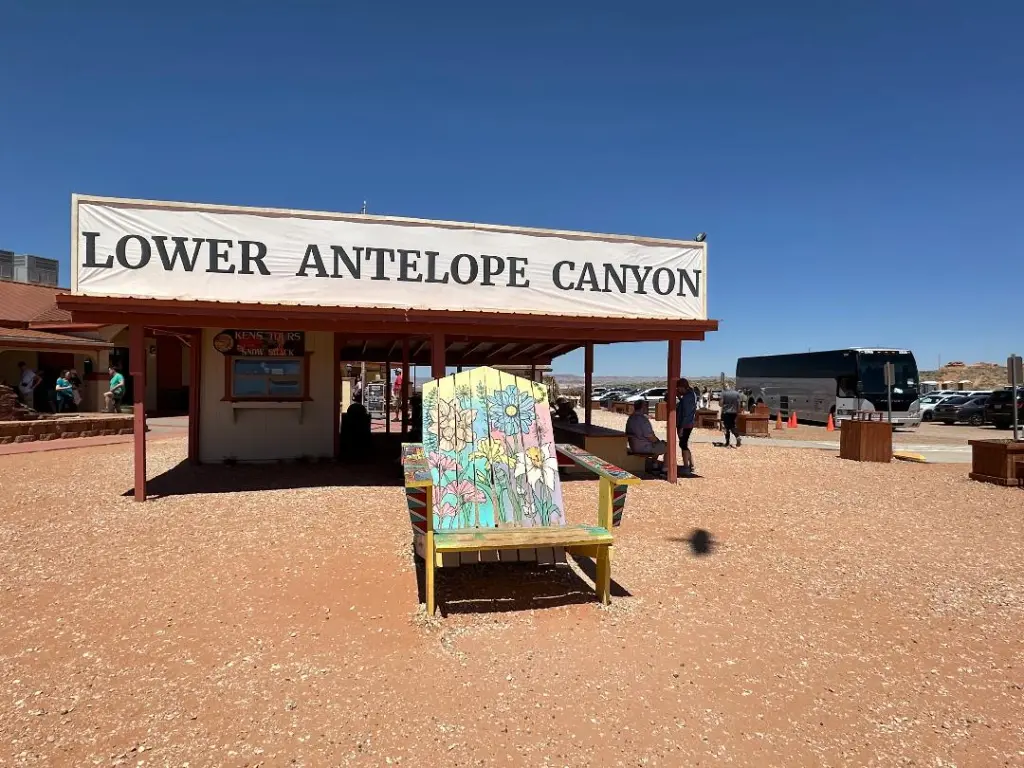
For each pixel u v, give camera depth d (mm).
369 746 2855
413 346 15938
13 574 5027
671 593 4828
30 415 15578
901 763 2816
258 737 2908
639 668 3635
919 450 16734
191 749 2809
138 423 7695
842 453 13742
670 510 7734
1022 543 6484
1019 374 10719
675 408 9891
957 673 3656
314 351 11492
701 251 9906
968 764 2816
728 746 2918
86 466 10547
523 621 4242
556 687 3402
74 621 4156
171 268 7832
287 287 8211
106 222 7645
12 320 20422
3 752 2764
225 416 11141
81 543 5879
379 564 5312
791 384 29672
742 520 7273
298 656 3701
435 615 4305
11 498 7797
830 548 6180
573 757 2807
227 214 8016
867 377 24953
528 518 4898
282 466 10828
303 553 5598
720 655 3822
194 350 11023
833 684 3504
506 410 5406
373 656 3715
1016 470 9977
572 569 5328
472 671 3559
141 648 3779
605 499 4621
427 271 8719
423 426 5242
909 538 6625
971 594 4934
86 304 7402
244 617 4238
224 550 5680
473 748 2857
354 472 10117
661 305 9742
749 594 4855
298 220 8258
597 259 9438
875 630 4234
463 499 4910
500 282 9016
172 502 7637
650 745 2908
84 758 2730
